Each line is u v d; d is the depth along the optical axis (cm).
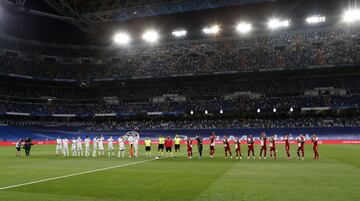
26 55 8581
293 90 7712
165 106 8219
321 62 7256
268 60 7756
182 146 5688
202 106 7938
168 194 1408
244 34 8325
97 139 4003
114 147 5531
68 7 7162
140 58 8938
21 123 8050
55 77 8469
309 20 7731
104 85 8975
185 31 8450
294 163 2602
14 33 8406
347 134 6488
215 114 8062
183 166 2464
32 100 8675
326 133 6619
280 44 7969
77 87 9025
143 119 8556
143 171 2183
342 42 7531
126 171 2191
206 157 3278
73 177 1927
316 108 7150
